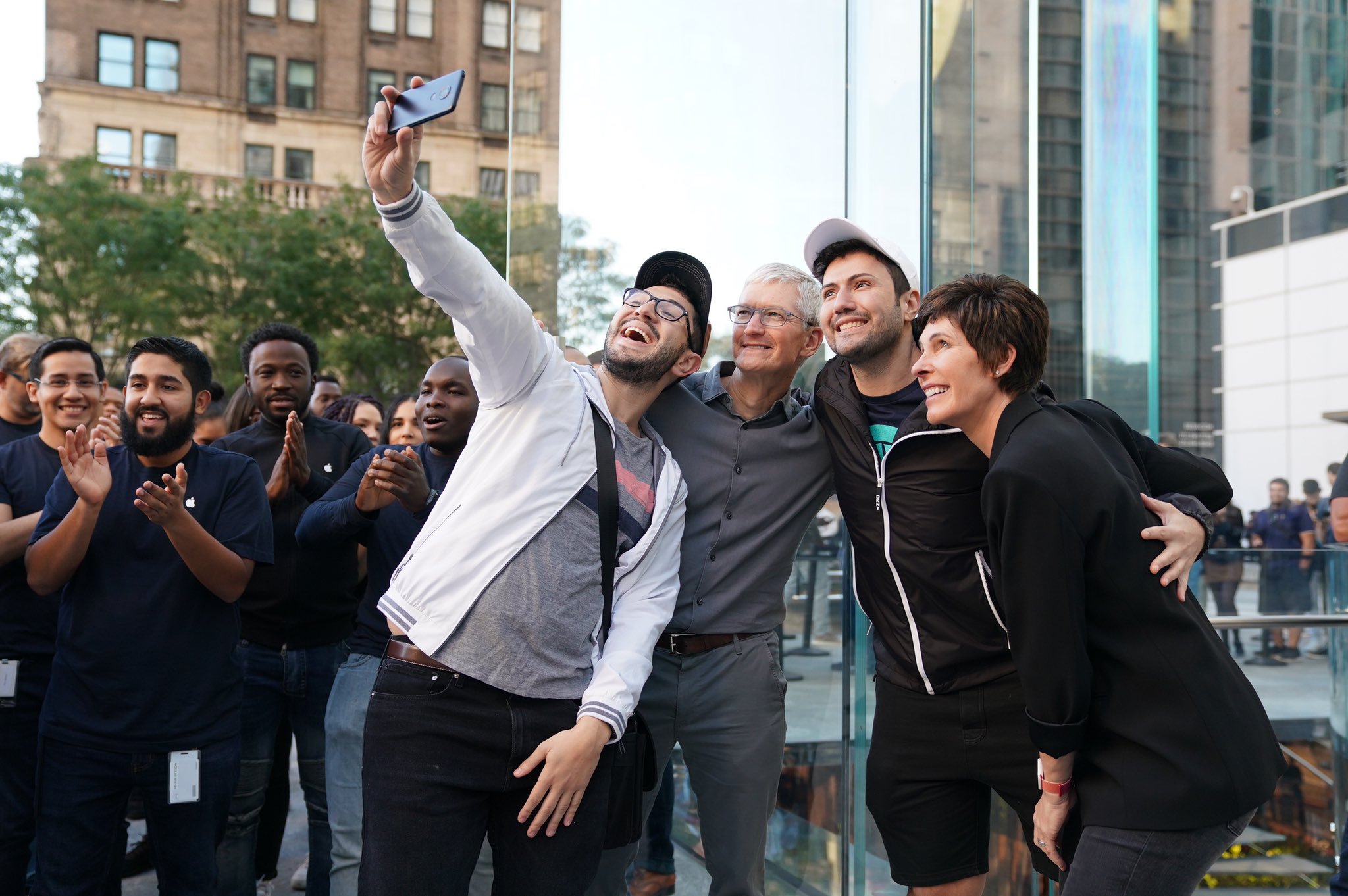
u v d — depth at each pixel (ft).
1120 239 8.96
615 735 5.63
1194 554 5.55
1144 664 5.35
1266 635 9.01
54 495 7.89
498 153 86.94
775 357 7.35
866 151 9.64
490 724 5.41
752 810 7.48
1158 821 5.21
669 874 9.59
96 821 7.58
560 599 5.57
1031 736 5.49
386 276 63.26
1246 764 5.28
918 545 6.70
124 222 59.98
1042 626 5.31
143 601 7.59
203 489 8.02
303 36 83.05
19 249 57.82
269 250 62.75
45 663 8.66
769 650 7.59
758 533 7.43
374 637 8.35
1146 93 9.00
